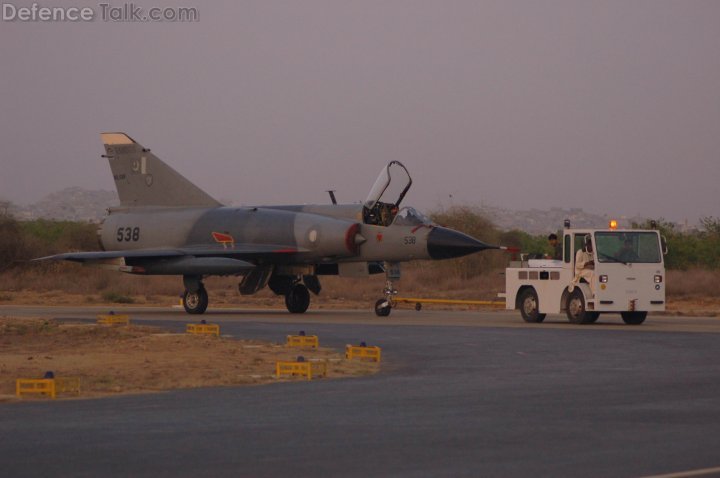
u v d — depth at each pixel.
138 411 46.94
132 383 57.72
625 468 34.00
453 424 43.06
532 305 109.69
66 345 82.94
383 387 55.91
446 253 120.94
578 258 106.06
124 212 144.50
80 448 37.75
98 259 126.06
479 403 49.41
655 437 39.84
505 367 66.69
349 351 71.00
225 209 136.25
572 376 61.31
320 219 126.88
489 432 41.06
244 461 35.34
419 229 122.00
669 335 91.94
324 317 120.69
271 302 167.12
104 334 90.81
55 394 52.59
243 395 52.62
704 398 51.28
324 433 40.88
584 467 34.19
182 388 55.97
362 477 32.84
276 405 48.78
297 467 34.34
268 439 39.56
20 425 42.97
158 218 140.12
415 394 52.81
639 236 106.19
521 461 35.25
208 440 39.38
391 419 44.44
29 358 70.62
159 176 143.38
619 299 104.88
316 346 78.81
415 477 32.81
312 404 49.12
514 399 50.88
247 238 130.50
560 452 36.84
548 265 111.31
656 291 105.44
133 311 132.88
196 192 141.62
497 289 192.25
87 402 50.22
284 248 126.88
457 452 36.88
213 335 88.56
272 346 79.38
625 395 52.41
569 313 107.38
